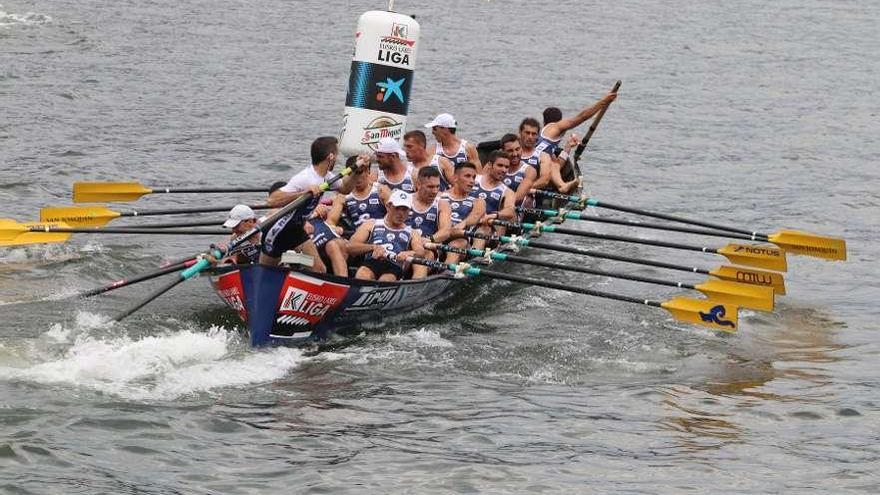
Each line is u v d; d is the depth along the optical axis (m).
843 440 19.69
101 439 18.47
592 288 28.72
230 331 23.62
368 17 29.16
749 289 24.31
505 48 63.94
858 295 29.11
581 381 22.19
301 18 69.00
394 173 26.94
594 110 33.47
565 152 33.44
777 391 21.91
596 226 35.56
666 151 45.56
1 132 41.72
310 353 22.95
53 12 65.31
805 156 45.50
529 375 22.38
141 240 30.56
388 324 25.00
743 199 39.34
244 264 22.33
